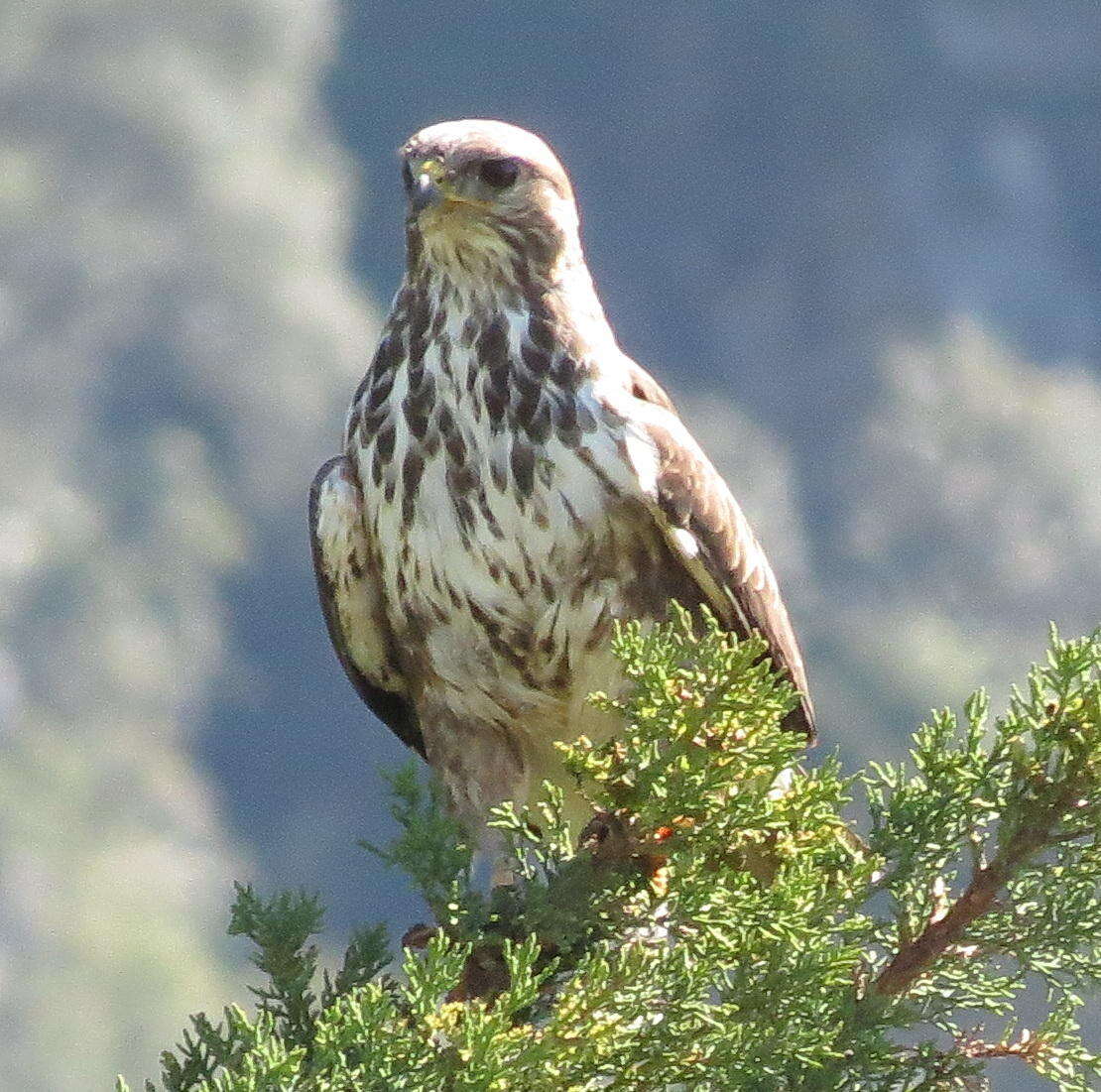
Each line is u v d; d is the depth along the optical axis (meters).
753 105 49.91
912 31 52.06
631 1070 5.59
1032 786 5.94
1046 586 39.28
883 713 34.97
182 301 43.38
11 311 43.00
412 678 8.02
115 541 39.47
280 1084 5.24
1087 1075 6.16
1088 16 53.03
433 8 51.25
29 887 32.34
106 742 35.97
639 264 49.06
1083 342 49.03
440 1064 5.32
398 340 7.61
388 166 48.88
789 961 5.63
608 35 51.06
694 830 5.77
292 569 40.12
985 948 6.05
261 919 5.89
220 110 46.88
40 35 45.72
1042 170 52.22
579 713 7.66
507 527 7.41
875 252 48.19
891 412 43.59
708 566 7.52
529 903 5.79
